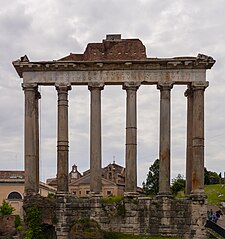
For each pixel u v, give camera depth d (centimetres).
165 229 5503
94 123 5744
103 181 13900
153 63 5738
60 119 5753
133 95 5759
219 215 7219
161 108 5756
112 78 5781
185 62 5688
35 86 5794
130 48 5912
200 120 5678
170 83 5734
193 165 5634
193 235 5475
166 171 5650
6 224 8194
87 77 5794
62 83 5781
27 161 5719
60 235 5497
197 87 5712
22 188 13500
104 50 5950
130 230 5522
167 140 5697
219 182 13662
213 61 5697
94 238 5194
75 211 5547
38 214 5534
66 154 5716
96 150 5703
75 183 14425
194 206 5512
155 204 5556
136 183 5678
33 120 5788
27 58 5825
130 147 5700
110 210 5553
